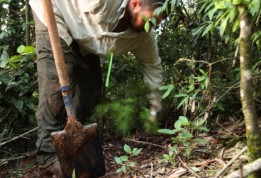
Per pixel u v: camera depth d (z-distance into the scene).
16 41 3.21
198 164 1.92
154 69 2.50
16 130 2.94
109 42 2.24
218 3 1.61
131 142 2.76
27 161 2.73
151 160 2.25
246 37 1.26
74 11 2.24
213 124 2.51
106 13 2.15
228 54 2.48
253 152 1.32
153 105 2.50
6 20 3.16
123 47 2.30
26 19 2.97
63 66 2.01
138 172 2.05
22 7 3.28
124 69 2.93
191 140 1.99
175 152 2.03
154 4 2.06
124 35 2.23
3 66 2.58
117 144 2.81
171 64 2.92
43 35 2.29
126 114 2.45
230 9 1.51
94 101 2.61
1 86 2.75
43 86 2.34
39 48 2.32
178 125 1.92
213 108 2.37
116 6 2.19
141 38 2.31
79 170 2.01
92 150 2.02
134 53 2.46
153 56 2.45
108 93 3.03
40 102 2.37
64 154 1.99
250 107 1.30
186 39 2.83
